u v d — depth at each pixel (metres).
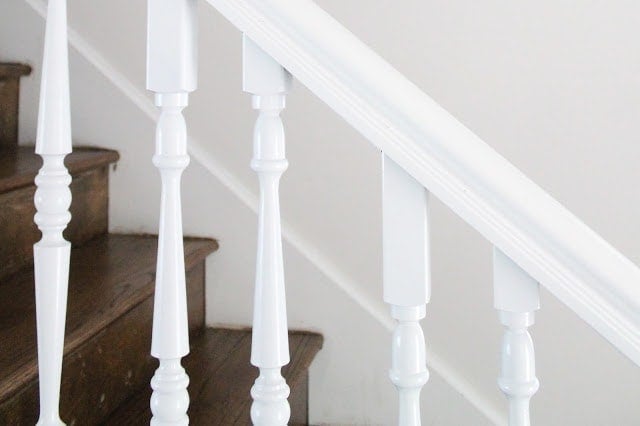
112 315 1.32
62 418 1.19
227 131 1.89
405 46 1.83
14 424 1.09
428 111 0.83
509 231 0.82
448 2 1.81
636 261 1.81
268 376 0.90
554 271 0.82
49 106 0.94
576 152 1.81
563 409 1.85
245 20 0.86
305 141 1.87
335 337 1.84
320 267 1.84
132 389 1.46
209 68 1.88
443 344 1.88
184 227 1.87
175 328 0.91
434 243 1.86
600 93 1.78
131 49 1.89
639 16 1.75
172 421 0.92
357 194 1.86
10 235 1.47
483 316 1.86
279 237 0.89
